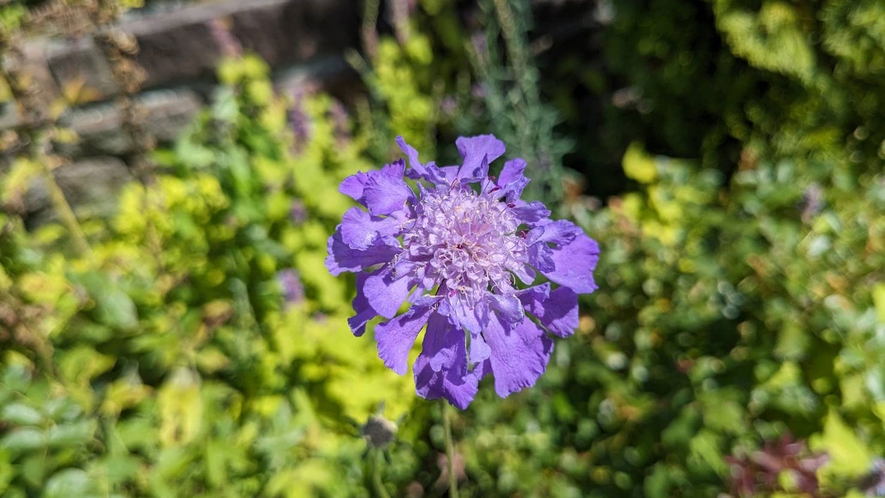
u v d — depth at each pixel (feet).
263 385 0.57
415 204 0.36
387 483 0.59
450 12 1.08
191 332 0.61
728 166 1.03
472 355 0.33
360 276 0.37
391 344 0.33
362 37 1.05
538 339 0.35
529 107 0.93
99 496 0.45
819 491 0.52
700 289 0.67
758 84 0.95
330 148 0.83
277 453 0.48
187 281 0.67
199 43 0.97
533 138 0.92
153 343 0.58
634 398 0.61
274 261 0.65
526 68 0.94
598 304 0.71
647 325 0.68
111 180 0.98
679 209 0.71
